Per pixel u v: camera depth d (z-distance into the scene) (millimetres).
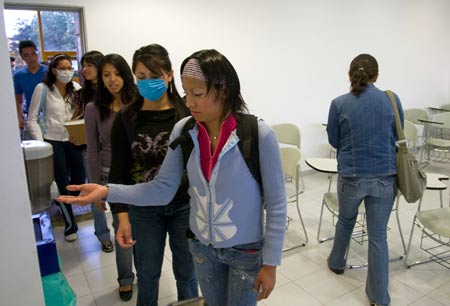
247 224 1154
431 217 2408
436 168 5047
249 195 1132
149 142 1541
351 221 2334
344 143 2172
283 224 1146
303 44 4469
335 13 4625
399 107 2082
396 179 2086
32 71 3121
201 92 1040
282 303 2201
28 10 3100
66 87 2830
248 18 4016
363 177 2074
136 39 3459
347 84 4977
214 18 3812
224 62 1056
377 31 5062
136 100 1594
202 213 1185
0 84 807
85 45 3291
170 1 3543
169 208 1576
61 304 1173
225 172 1110
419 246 2857
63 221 3291
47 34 3318
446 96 6238
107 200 1225
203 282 1312
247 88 4188
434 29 5723
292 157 2840
